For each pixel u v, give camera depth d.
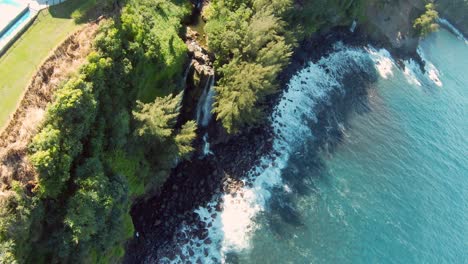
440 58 136.00
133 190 53.12
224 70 63.38
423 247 70.31
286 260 60.88
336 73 95.88
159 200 60.56
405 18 117.88
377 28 112.00
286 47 67.25
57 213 40.84
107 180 44.09
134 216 57.53
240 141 70.88
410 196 78.12
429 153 90.19
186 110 63.84
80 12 52.53
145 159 55.03
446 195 82.00
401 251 68.25
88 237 40.06
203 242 59.09
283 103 80.56
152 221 58.44
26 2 52.38
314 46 94.94
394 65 113.12
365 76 102.25
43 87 43.44
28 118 40.84
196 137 66.12
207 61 65.00
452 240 73.69
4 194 36.44
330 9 90.00
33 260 39.81
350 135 85.12
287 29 79.25
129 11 53.84
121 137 48.06
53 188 39.78
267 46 65.62
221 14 67.12
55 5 53.12
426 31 118.62
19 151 39.00
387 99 100.31
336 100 90.31
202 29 68.69
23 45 48.59
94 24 50.03
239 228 62.28
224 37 63.59
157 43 55.91
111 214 44.31
